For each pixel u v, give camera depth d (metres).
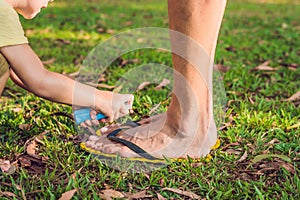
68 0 3.98
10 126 1.44
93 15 3.27
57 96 1.22
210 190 1.11
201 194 1.12
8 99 1.68
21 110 1.55
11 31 1.17
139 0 4.22
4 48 1.17
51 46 2.39
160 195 1.10
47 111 1.53
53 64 2.08
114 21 3.09
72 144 1.32
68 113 1.52
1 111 1.55
